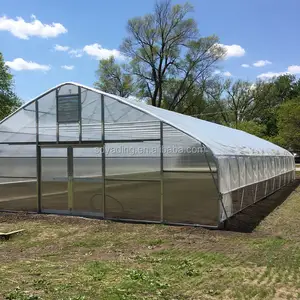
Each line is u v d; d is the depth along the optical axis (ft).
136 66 135.85
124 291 16.35
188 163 32.83
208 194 31.96
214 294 16.24
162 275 18.95
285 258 22.30
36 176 40.50
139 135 35.29
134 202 35.45
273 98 188.75
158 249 25.16
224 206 32.60
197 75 137.18
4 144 42.14
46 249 25.50
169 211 33.73
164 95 141.08
